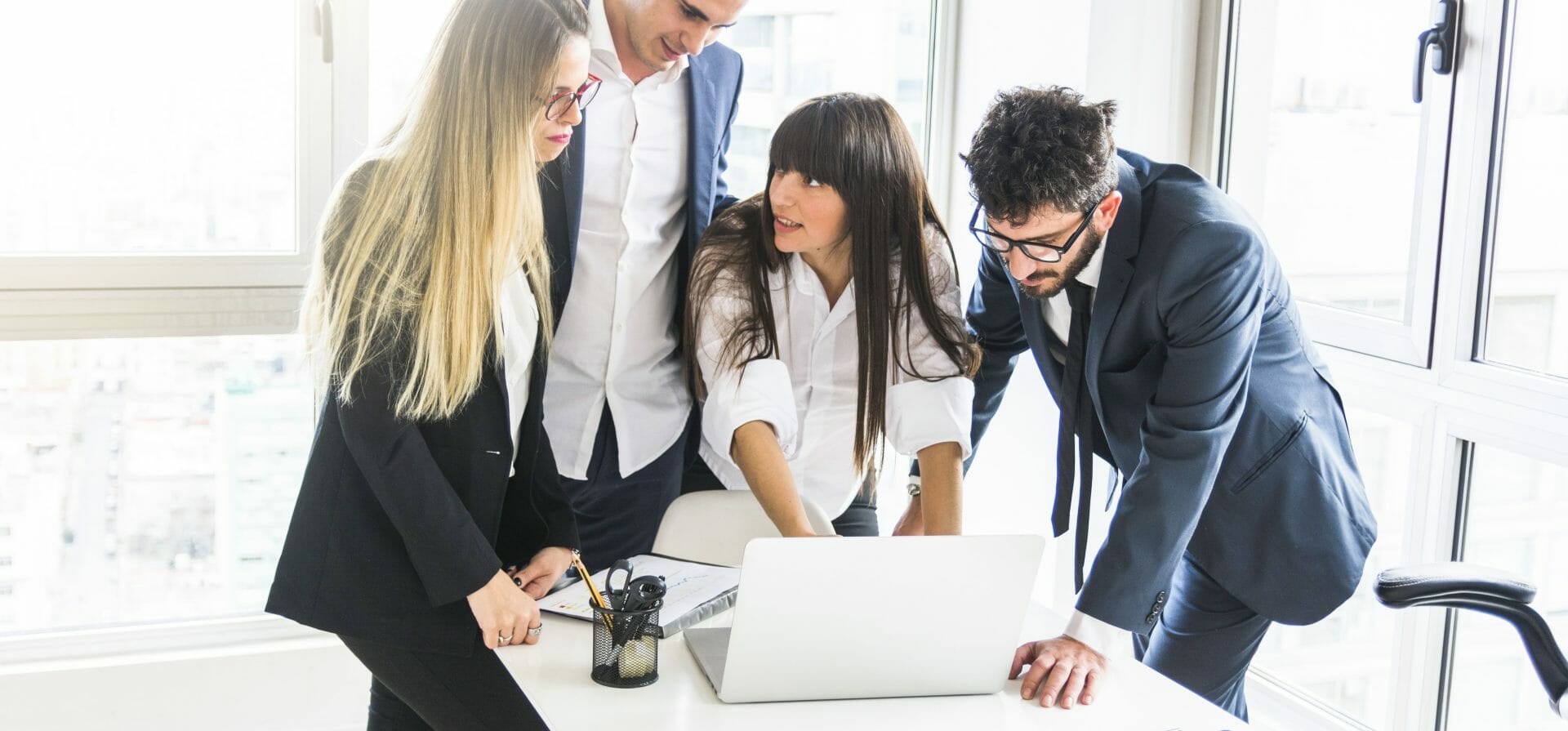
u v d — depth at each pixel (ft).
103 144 8.91
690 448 8.36
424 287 5.64
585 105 6.24
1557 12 7.44
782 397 6.94
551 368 7.79
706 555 7.11
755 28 10.87
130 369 9.26
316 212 9.37
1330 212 9.17
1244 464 6.93
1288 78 9.39
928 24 11.46
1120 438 6.97
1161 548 5.99
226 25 9.08
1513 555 8.03
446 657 5.75
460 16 5.71
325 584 5.69
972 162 6.22
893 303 7.02
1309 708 9.42
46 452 9.18
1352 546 7.06
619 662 5.25
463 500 5.90
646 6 7.13
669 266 7.98
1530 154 7.66
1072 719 5.23
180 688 9.21
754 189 11.19
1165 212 6.42
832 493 7.61
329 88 9.26
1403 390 8.56
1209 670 7.55
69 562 9.37
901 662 5.25
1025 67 10.53
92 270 8.87
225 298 9.22
